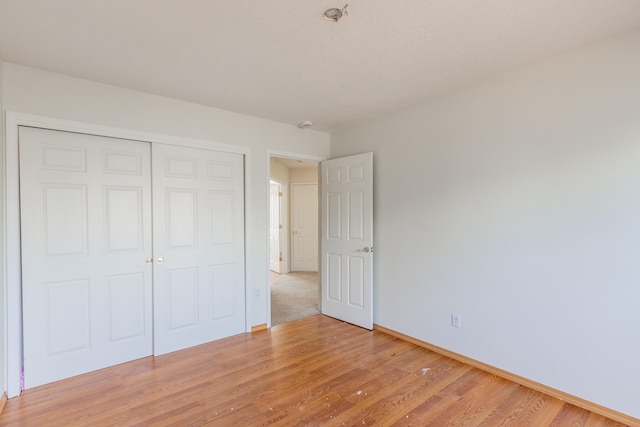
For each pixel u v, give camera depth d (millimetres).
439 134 2875
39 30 1820
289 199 6988
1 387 2104
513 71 2373
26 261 2293
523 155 2332
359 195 3545
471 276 2656
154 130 2816
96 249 2582
